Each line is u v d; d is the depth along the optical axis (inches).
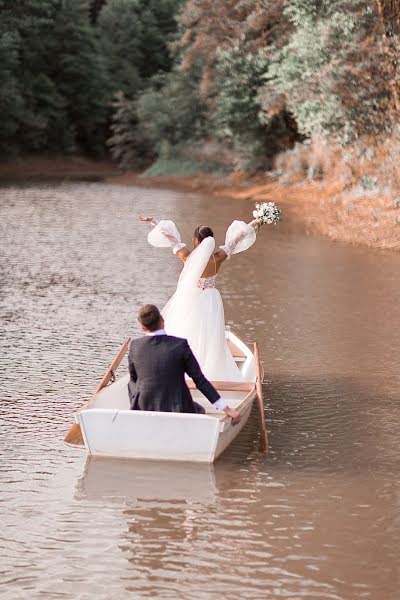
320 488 268.7
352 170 1250.0
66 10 2832.2
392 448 305.7
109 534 233.8
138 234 939.3
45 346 438.0
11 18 2689.5
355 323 500.4
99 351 430.0
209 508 251.8
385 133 1095.6
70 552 223.3
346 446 306.8
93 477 273.3
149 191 1700.3
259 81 1653.5
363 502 258.7
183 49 2186.3
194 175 2050.9
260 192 1535.4
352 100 1073.5
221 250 343.9
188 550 225.3
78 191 1674.5
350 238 883.4
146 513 247.9
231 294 585.9
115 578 210.1
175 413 277.6
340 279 651.5
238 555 222.8
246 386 321.1
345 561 220.8
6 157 2640.3
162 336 290.7
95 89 2915.8
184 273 338.6
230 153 1957.4
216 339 337.7
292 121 1732.3
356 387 378.3
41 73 2768.2
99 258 753.6
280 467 286.2
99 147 2987.2
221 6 1652.3
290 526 241.0
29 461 286.0
